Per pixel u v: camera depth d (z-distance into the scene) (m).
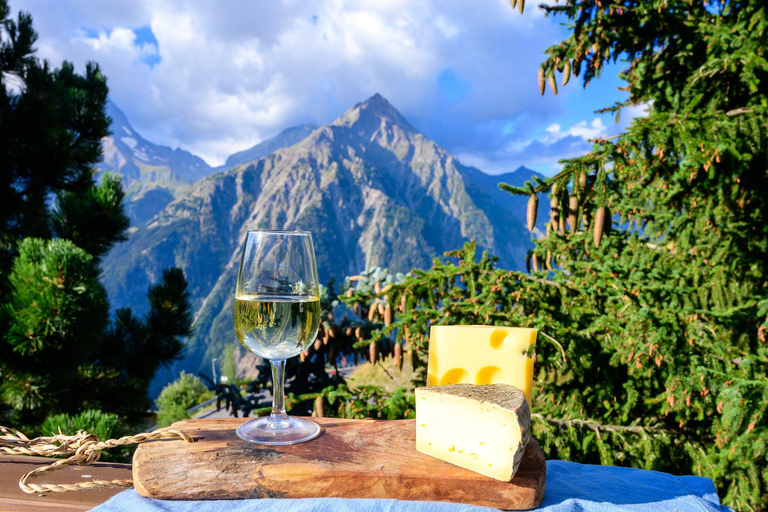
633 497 0.81
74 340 4.11
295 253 0.99
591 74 2.55
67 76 6.89
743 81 2.22
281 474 0.78
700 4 2.46
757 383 1.65
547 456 2.08
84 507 0.76
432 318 2.15
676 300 2.17
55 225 5.52
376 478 0.78
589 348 2.15
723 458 1.89
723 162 1.91
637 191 2.75
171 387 27.42
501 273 2.19
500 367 1.07
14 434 0.80
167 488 0.77
